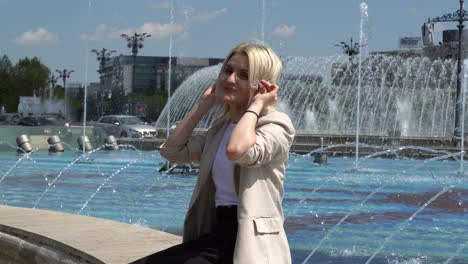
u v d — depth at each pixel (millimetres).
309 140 24953
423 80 29031
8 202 10438
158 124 29656
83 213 9305
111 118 30266
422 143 24203
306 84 28406
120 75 88625
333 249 6523
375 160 22047
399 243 6934
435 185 13875
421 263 5941
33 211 5336
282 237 2678
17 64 87750
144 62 89000
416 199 11188
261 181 2662
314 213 9328
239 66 2783
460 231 7750
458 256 6234
